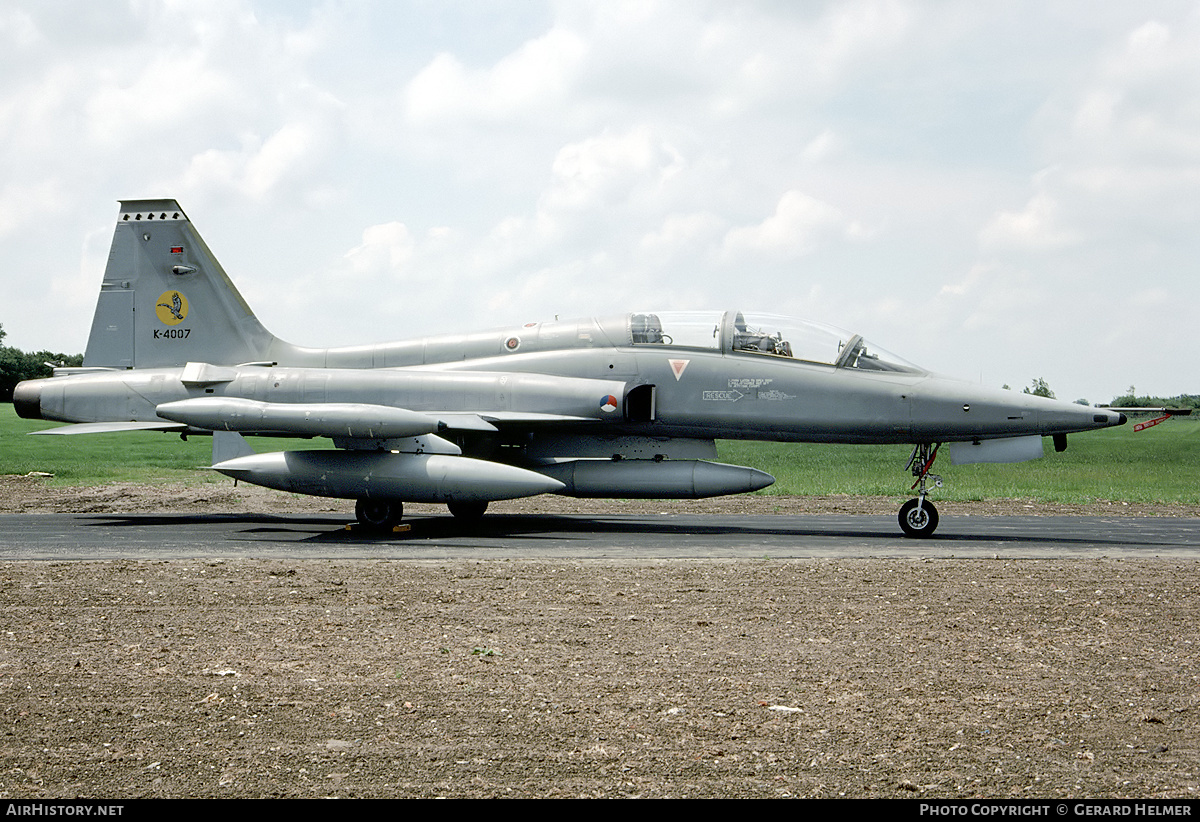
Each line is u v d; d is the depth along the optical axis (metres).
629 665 6.51
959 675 6.31
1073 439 47.41
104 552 12.25
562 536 14.42
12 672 6.27
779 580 9.98
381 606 8.49
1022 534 15.25
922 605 8.62
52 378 17.62
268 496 21.56
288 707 5.57
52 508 19.23
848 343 15.25
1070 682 6.16
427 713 5.48
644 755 4.88
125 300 18.08
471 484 13.94
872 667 6.48
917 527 14.71
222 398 14.66
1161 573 10.61
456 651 6.88
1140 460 36.91
